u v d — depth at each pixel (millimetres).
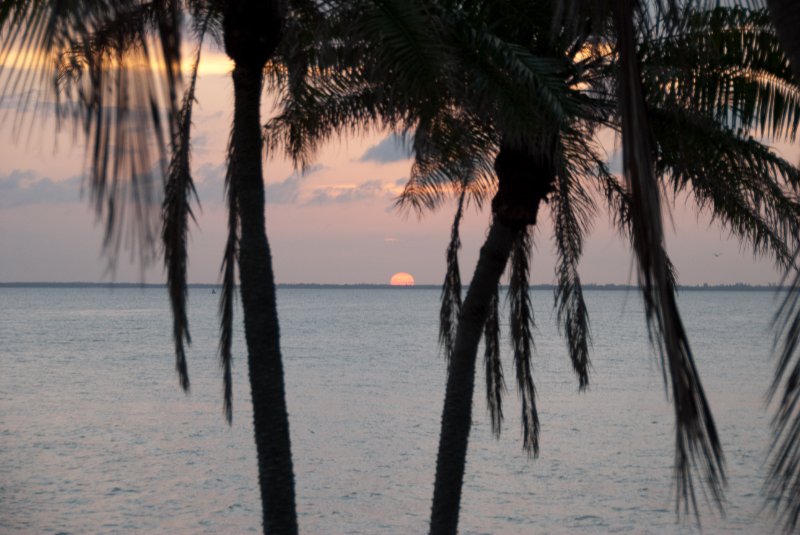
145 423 71000
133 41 2799
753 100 14359
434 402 86250
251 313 13062
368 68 13570
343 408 81375
